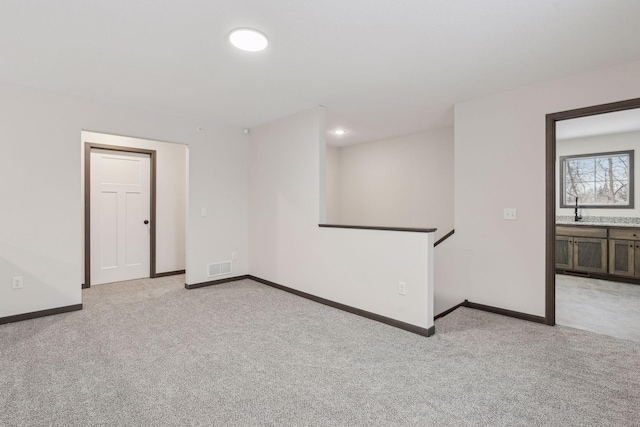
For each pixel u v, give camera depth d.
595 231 4.92
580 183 5.50
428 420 1.65
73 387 1.93
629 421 1.64
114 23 2.01
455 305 3.57
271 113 4.00
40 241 3.17
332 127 4.71
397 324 2.94
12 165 3.03
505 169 3.19
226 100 3.50
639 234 4.55
